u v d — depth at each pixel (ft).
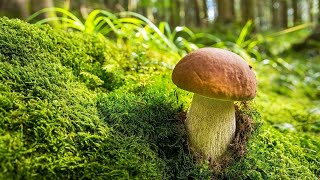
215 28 4.65
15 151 0.79
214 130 0.96
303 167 1.13
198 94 0.93
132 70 1.48
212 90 0.84
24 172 0.78
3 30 1.11
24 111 0.88
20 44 1.10
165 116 1.08
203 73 0.85
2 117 0.85
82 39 1.39
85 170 0.83
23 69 1.01
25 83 0.97
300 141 1.36
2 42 1.06
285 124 1.59
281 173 1.06
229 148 1.00
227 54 0.90
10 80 0.95
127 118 1.03
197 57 0.88
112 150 0.90
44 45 1.20
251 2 4.64
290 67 3.10
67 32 1.39
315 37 3.92
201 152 0.98
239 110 1.07
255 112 1.11
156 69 1.55
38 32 1.21
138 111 1.07
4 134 0.82
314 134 1.57
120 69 1.44
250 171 1.00
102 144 0.90
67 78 1.14
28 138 0.84
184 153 0.99
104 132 0.94
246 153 1.02
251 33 4.54
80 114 0.96
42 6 2.59
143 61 1.55
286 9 5.95
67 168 0.82
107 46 1.48
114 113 1.03
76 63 1.28
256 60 3.13
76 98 1.03
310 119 1.76
